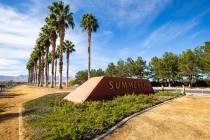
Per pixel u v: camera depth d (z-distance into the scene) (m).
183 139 9.89
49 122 12.66
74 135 9.48
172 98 20.55
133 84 23.59
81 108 15.88
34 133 10.80
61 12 40.50
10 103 24.06
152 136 10.13
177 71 67.25
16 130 11.81
